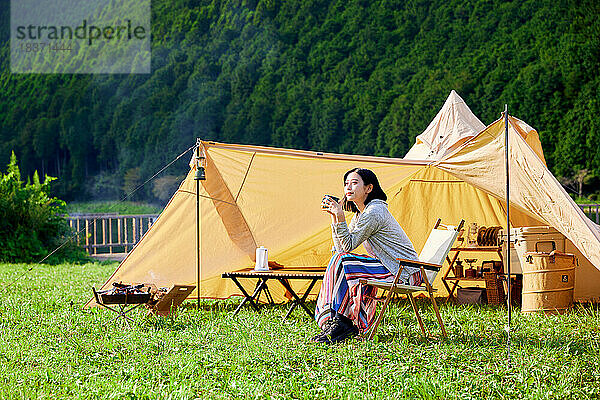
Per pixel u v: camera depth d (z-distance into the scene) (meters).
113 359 4.04
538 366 3.79
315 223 6.34
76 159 51.53
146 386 3.46
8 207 12.47
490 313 5.81
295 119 43.84
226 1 52.47
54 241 13.04
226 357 4.05
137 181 48.00
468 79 36.47
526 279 5.87
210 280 6.60
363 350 4.16
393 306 6.01
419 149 8.11
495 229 6.70
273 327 5.05
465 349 4.25
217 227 6.37
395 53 42.75
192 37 52.16
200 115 47.19
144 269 6.24
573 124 31.62
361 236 4.57
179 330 4.96
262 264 5.98
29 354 4.07
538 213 5.11
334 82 44.28
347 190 4.78
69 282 8.20
